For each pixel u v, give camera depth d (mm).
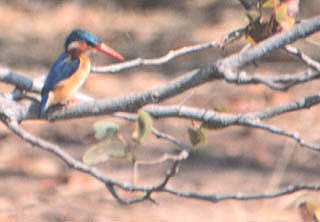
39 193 12430
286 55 17266
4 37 20438
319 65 4109
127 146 3793
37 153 14055
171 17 21391
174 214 11570
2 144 14398
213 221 11289
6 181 12828
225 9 21469
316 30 3840
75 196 12258
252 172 13125
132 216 11516
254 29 3977
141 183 12469
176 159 4047
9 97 4789
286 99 16109
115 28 20891
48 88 5039
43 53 19562
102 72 5199
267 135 14461
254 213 11445
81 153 13898
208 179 12867
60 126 14977
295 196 11867
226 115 4066
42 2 22734
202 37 19969
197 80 4074
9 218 11297
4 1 22891
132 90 17156
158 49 19500
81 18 21641
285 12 3869
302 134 14219
